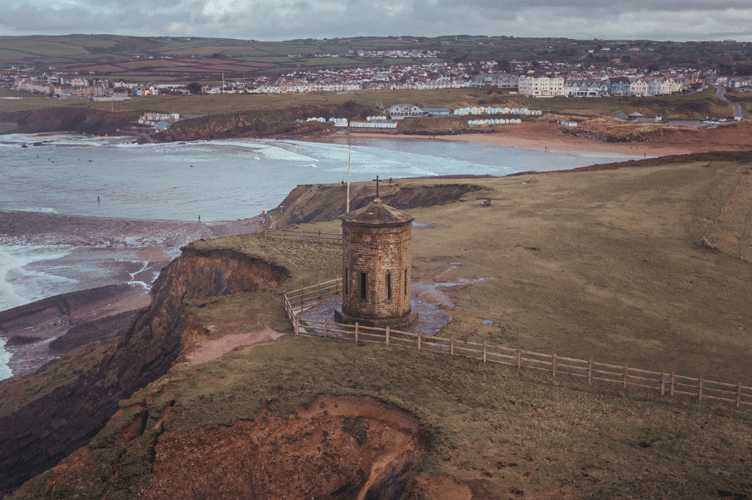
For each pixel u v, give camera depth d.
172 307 39.44
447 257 38.84
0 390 40.91
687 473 16.08
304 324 26.69
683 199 56.25
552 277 35.50
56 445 36.84
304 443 18.55
